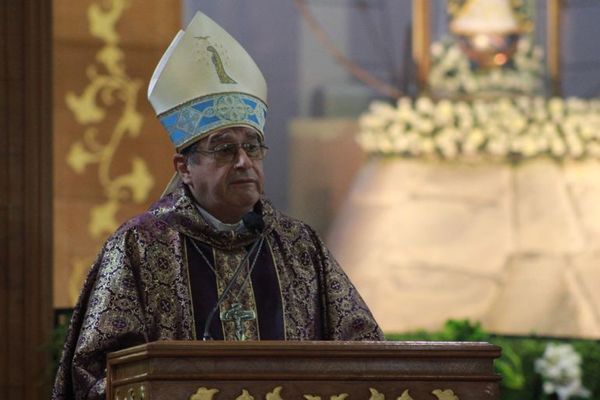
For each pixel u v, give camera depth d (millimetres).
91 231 16844
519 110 23250
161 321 9000
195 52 9391
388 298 22516
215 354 7316
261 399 7344
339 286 9469
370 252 22797
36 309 13898
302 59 23062
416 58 23453
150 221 9281
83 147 16922
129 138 17094
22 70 14086
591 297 22516
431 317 22500
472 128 23141
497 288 22609
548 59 23672
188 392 7281
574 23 23812
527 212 22969
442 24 23703
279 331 9180
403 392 7512
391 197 23000
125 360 7715
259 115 9352
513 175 23188
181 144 9266
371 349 7473
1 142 14000
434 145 23141
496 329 22422
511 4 23672
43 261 14008
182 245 9242
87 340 8703
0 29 14070
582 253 22734
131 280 8992
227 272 9281
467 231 22891
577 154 23141
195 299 9125
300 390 7395
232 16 22578
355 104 23266
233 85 9297
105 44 17062
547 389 16281
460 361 7598
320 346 7426
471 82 23375
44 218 14078
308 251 9555
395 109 23297
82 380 8617
